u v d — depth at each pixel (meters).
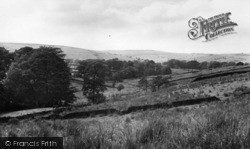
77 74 116.25
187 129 8.59
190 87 52.84
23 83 70.38
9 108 70.81
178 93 43.09
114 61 193.62
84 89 79.12
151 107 32.22
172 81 93.44
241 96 30.45
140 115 22.84
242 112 12.68
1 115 58.62
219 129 7.73
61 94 72.12
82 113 33.69
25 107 72.62
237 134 7.20
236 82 47.19
